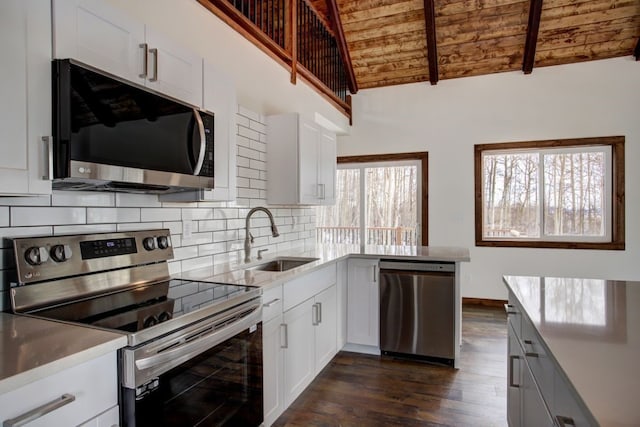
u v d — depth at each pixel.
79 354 1.00
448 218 5.18
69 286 1.54
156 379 1.23
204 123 1.92
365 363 3.07
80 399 1.02
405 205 5.49
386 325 3.16
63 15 1.27
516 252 4.89
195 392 1.43
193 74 1.89
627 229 4.50
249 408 1.80
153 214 2.04
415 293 3.07
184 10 2.29
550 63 4.73
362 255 3.21
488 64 4.89
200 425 1.46
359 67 5.26
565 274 4.70
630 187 4.49
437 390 2.61
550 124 4.77
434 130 5.25
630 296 1.70
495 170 5.09
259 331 1.87
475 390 2.61
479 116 5.05
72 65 1.26
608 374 0.92
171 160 1.68
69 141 1.25
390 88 5.45
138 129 1.52
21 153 1.16
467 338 3.64
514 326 1.80
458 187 5.14
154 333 1.23
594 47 4.47
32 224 1.48
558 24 4.26
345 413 2.32
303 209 3.88
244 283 1.95
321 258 2.92
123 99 1.45
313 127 3.35
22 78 1.16
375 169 5.65
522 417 1.62
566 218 4.80
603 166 4.66
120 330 1.19
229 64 2.73
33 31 1.19
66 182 1.41
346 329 3.30
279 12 3.62
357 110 5.61
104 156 1.37
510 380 1.87
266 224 3.17
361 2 4.45
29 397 0.90
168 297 1.65
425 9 4.18
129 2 1.92
